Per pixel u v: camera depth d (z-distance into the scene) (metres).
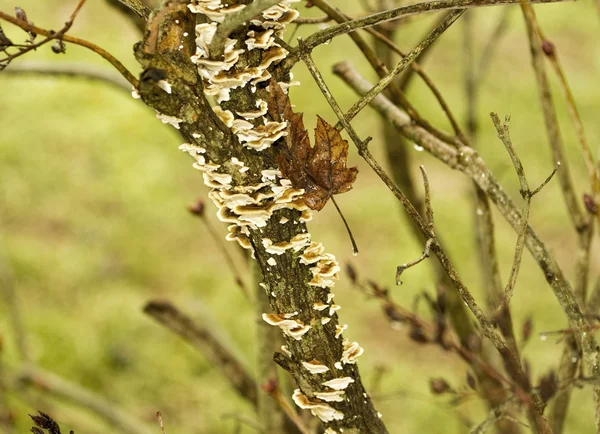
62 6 6.12
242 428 2.92
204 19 1.26
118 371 3.40
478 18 6.11
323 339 1.19
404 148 1.63
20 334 2.30
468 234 4.39
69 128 5.22
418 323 1.40
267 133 1.17
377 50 1.57
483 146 4.96
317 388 1.19
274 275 1.18
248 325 3.80
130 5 1.18
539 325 3.71
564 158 1.36
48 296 3.77
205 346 1.50
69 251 4.15
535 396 1.22
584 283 1.36
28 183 4.68
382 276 4.15
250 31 1.17
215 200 1.18
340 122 1.17
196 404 3.26
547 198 4.64
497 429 1.41
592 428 3.06
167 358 3.53
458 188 4.85
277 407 1.41
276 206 1.17
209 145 1.17
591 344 1.23
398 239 4.47
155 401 3.27
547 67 5.93
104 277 4.04
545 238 4.39
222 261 4.31
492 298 1.36
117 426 2.11
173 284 4.09
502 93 5.57
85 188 4.71
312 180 1.17
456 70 5.65
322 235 4.53
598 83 5.83
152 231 4.47
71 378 3.28
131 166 4.95
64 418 2.25
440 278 1.52
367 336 3.77
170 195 4.77
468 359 1.36
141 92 1.14
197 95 1.15
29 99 5.46
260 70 1.17
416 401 3.15
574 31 6.53
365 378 3.38
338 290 4.09
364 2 1.59
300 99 5.39
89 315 3.71
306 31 3.72
